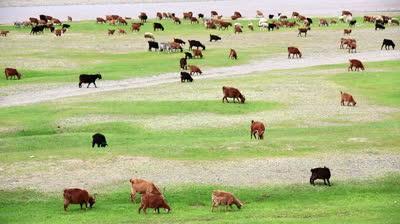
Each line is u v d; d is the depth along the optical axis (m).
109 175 39.56
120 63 86.38
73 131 52.62
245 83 71.38
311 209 33.53
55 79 75.75
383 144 46.50
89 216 32.72
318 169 37.94
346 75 75.75
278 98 63.66
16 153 44.69
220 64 85.44
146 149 45.19
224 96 61.44
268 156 43.62
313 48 98.75
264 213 32.81
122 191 36.91
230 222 30.64
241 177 39.28
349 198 35.84
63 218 32.41
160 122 54.72
